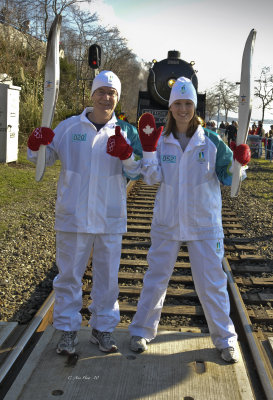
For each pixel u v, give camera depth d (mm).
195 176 2844
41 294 4223
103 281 2977
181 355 2961
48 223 6680
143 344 2994
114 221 2918
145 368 2805
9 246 5484
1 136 10930
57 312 2961
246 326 3318
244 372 2770
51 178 10234
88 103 22344
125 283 4602
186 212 2854
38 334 3213
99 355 2947
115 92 2867
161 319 3863
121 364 2846
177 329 3590
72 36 30078
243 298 4191
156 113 11914
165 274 2977
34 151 2814
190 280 4613
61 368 2777
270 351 3068
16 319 3656
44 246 5633
